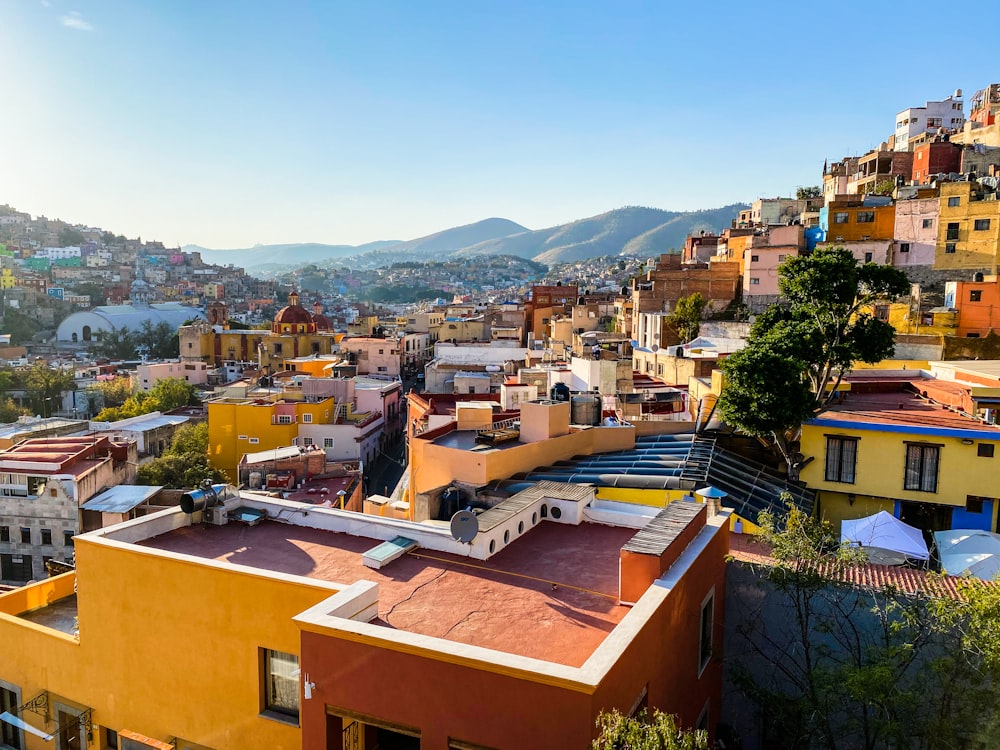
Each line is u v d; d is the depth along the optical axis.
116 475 52.19
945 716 11.91
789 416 25.31
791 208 109.44
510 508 17.55
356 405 77.00
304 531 18.19
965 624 13.17
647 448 28.67
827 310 30.48
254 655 13.61
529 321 122.00
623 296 109.44
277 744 13.36
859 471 26.62
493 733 9.95
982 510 25.17
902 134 121.75
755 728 16.34
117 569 15.17
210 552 16.72
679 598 13.14
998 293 56.59
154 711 14.80
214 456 66.69
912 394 33.19
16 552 47.25
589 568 15.41
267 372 106.50
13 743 17.05
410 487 33.53
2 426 72.75
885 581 15.76
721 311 79.25
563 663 11.36
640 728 8.60
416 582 14.73
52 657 16.28
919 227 73.50
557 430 27.66
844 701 13.83
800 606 15.85
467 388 67.44
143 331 199.88
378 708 10.81
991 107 106.00
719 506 19.56
